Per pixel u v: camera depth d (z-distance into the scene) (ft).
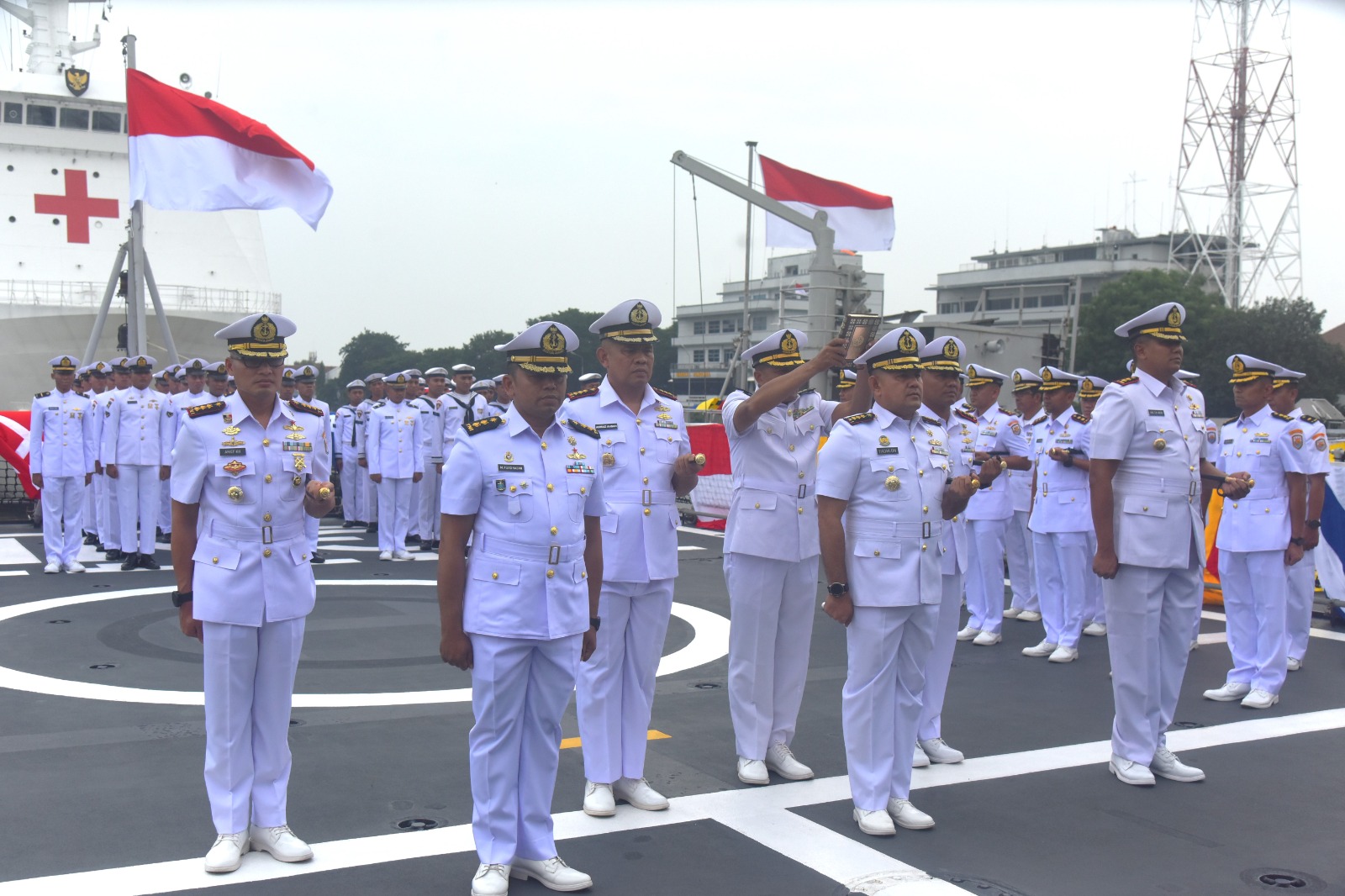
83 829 14.93
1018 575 33.94
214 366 33.60
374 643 27.71
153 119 40.73
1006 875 13.99
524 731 13.55
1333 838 15.48
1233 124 184.03
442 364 214.07
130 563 39.70
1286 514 23.41
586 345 173.68
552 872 13.42
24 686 22.65
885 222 48.73
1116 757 18.20
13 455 50.60
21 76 84.84
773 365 18.15
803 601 18.19
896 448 15.90
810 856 14.53
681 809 16.37
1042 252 256.52
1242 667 23.89
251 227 91.45
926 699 18.94
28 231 83.92
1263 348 143.54
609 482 16.56
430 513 48.06
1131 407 17.97
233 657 13.93
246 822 14.14
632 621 16.56
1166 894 13.47
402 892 13.16
